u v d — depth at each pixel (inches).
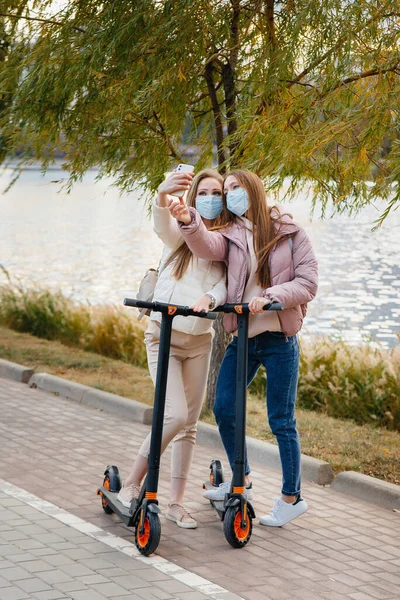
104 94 265.3
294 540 195.0
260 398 354.9
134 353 439.2
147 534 177.6
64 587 159.0
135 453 263.3
